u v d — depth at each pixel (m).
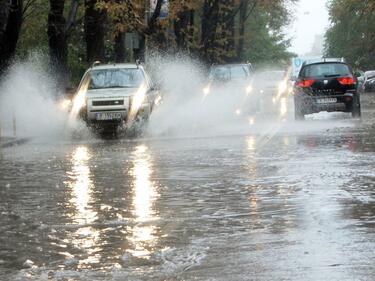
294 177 19.52
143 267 10.95
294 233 12.92
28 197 17.75
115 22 52.19
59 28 45.31
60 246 12.58
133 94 35.84
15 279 10.50
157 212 15.33
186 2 56.28
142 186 18.89
